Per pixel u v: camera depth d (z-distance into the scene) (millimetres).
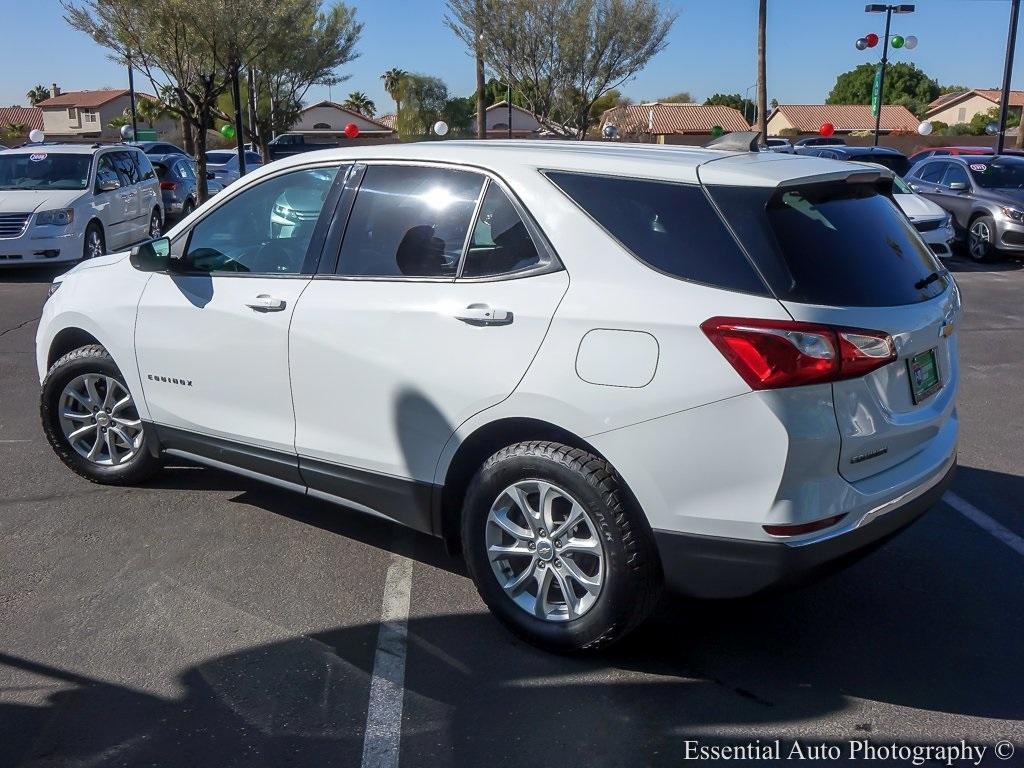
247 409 4520
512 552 3744
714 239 3342
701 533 3291
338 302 4109
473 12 26188
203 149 20406
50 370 5520
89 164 14492
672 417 3266
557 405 3477
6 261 13211
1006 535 4918
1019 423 6867
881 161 19406
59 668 3582
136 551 4617
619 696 3455
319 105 60188
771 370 3131
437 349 3789
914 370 3555
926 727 3293
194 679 3523
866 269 3439
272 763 3059
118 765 3039
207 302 4578
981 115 62094
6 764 3035
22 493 5340
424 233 3975
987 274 14289
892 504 3420
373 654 3717
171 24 18328
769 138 32719
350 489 4219
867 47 26516
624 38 26031
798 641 3871
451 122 48406
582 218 3582
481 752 3127
